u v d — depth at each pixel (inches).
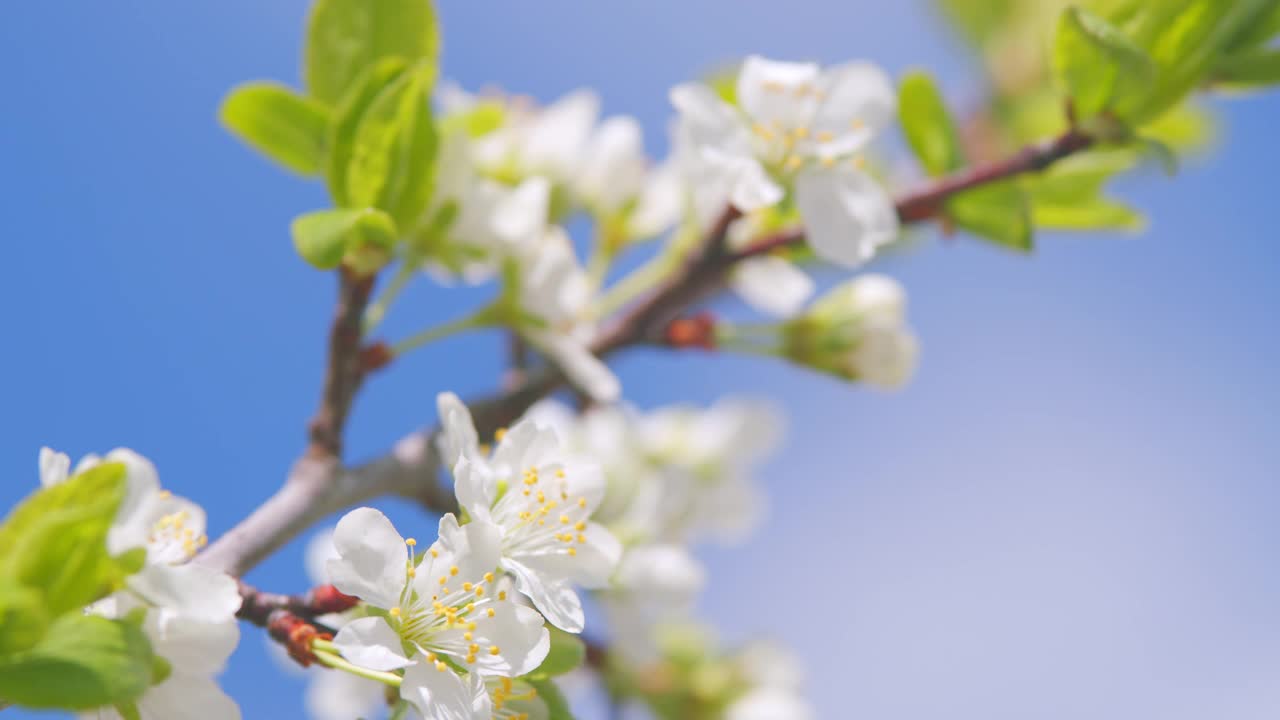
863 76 19.4
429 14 19.3
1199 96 19.6
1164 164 19.3
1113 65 19.2
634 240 21.2
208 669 17.4
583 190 21.2
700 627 22.9
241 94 19.2
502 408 20.2
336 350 18.9
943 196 19.7
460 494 17.8
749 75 19.3
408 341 19.7
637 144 21.2
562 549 18.2
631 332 20.5
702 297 20.9
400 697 17.8
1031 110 22.6
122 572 17.2
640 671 22.5
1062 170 20.1
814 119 19.4
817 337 20.6
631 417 22.2
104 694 16.9
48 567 17.1
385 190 18.8
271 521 18.5
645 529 21.3
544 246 20.2
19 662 16.9
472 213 19.7
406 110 18.8
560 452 18.4
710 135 19.3
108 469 17.2
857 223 19.3
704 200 20.5
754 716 22.5
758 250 20.2
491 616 17.8
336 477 18.9
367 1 19.3
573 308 20.1
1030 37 22.7
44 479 17.5
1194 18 19.2
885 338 20.6
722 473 23.2
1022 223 19.7
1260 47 19.3
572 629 17.9
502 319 20.0
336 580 17.6
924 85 19.8
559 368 20.3
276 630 17.8
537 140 21.1
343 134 18.9
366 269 18.8
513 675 17.8
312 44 19.3
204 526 18.2
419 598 17.8
